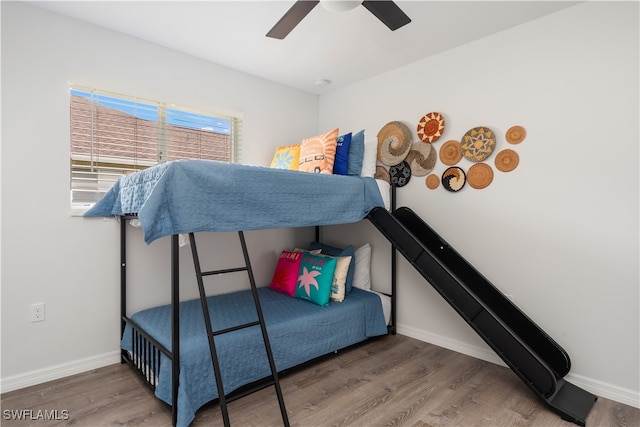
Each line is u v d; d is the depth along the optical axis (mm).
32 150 2039
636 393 1881
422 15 2152
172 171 1555
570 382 2098
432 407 1852
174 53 2617
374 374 2232
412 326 2912
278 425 1690
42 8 2062
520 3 2033
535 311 2232
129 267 2408
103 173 2367
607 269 1971
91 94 2307
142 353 2115
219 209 1701
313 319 2324
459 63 2570
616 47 1931
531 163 2236
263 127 3195
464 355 2545
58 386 2033
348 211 2400
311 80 3248
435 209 2719
